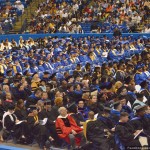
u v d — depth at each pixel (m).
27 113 15.14
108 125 13.05
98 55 30.14
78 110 14.91
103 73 21.34
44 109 14.66
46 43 32.47
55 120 14.09
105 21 41.31
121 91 16.08
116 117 13.34
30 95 17.06
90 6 44.78
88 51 29.66
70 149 13.51
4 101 15.91
